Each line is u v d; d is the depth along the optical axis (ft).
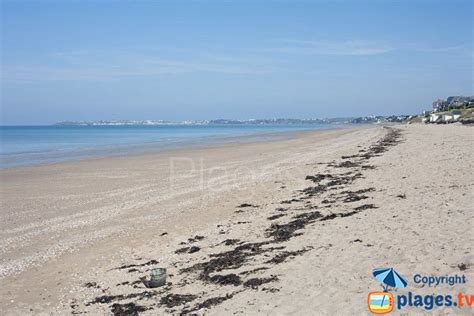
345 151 122.93
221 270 31.73
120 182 82.38
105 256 40.34
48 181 85.35
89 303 29.91
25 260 40.42
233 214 51.98
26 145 204.23
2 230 50.70
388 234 32.27
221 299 25.89
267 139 229.04
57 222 53.72
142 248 41.70
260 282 27.27
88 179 86.94
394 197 46.01
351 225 37.04
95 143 216.95
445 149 92.12
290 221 43.65
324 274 26.40
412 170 64.49
